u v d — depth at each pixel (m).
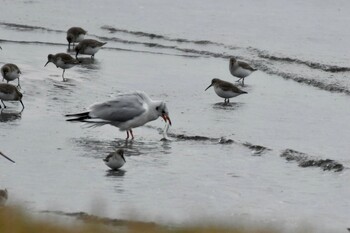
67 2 50.44
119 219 16.61
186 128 25.17
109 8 48.69
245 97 29.86
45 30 42.66
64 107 27.25
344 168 21.11
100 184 19.80
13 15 46.19
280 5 49.72
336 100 29.67
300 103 29.03
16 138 23.58
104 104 24.28
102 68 33.97
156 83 31.56
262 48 38.31
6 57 34.97
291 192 19.58
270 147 23.16
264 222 16.89
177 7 48.88
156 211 17.77
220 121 26.16
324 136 24.53
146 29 43.03
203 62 36.28
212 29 42.78
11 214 14.45
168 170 21.11
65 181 19.95
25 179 20.03
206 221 15.42
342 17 46.41
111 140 23.91
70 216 16.72
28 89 29.41
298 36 41.06
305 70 34.41
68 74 32.28
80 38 38.72
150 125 25.64
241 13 47.06
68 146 23.03
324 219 17.64
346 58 36.22
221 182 20.25
